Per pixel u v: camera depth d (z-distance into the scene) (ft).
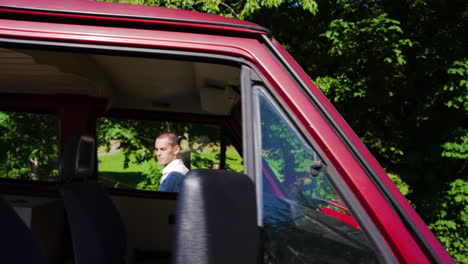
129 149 11.89
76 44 4.20
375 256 3.94
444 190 28.66
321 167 4.06
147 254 11.17
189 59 4.26
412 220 3.94
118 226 7.91
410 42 27.55
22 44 4.18
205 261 3.20
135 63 8.30
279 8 32.86
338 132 4.08
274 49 4.22
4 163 11.56
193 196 3.28
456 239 28.30
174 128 11.77
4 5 4.20
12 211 4.23
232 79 7.95
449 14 30.32
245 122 4.14
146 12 4.41
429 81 30.01
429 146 29.14
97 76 9.09
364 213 3.98
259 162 4.12
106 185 11.80
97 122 11.80
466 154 27.20
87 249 6.60
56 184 11.57
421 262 3.87
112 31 4.23
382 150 32.24
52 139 11.70
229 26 4.25
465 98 27.53
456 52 27.81
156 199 11.55
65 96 11.51
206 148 11.68
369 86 29.81
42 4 4.34
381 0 31.40
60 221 9.46
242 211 3.35
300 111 4.11
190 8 27.84
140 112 11.75
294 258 4.17
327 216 4.05
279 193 4.11
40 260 4.31
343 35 28.55
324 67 33.27
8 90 11.29
